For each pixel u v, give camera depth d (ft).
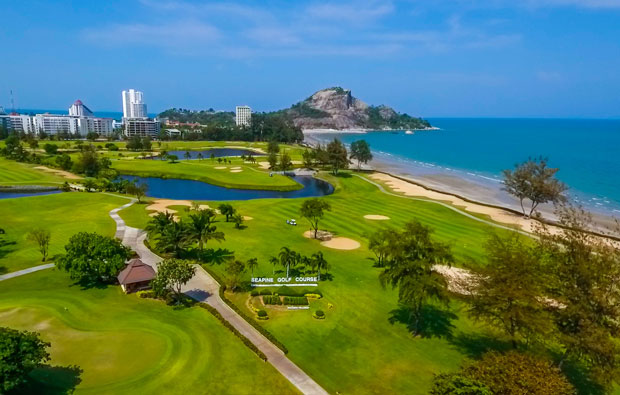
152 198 365.40
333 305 162.20
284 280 184.75
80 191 384.27
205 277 187.42
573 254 105.70
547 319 103.65
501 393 83.76
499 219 301.63
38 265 197.26
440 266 197.88
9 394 101.86
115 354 123.24
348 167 609.42
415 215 309.01
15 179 440.45
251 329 141.90
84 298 162.09
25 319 143.43
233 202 348.59
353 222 286.66
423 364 124.06
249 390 109.29
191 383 111.04
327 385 112.88
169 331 137.28
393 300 167.53
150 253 215.10
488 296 112.16
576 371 121.39
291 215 304.91
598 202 372.17
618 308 99.71
